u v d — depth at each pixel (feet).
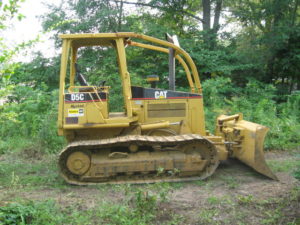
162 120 17.89
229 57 42.11
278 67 45.78
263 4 42.29
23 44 8.58
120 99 27.48
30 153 22.80
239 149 18.51
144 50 40.60
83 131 17.38
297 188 14.55
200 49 41.73
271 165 19.93
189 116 18.02
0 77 8.80
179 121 17.99
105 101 16.55
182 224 11.32
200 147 16.85
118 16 40.86
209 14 48.67
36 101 29.12
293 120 30.89
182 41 41.83
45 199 13.82
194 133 18.07
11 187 15.79
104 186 15.87
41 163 20.63
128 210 12.25
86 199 14.06
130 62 40.37
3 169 18.78
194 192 14.96
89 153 16.38
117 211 12.07
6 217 10.62
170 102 17.94
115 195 14.58
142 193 12.78
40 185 16.19
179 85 42.39
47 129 24.39
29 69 37.60
